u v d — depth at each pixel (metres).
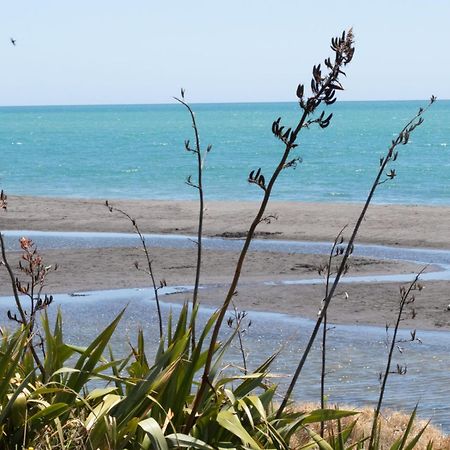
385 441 20.78
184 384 8.36
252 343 42.22
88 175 188.62
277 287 59.34
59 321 9.38
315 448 9.76
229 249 77.81
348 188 154.00
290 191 149.25
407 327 47.03
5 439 7.80
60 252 75.38
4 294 56.31
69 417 8.29
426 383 34.00
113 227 94.25
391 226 91.75
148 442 7.73
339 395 31.72
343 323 48.31
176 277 64.00
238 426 7.92
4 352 8.93
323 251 76.75
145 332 45.06
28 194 147.50
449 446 21.16
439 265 69.25
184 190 153.62
